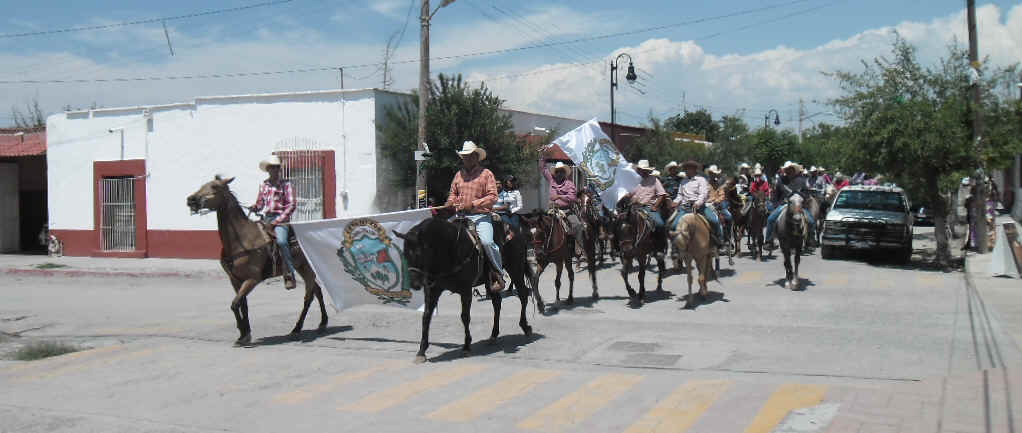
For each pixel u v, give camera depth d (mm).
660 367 8320
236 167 22516
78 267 21656
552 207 13062
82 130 24734
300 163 21578
